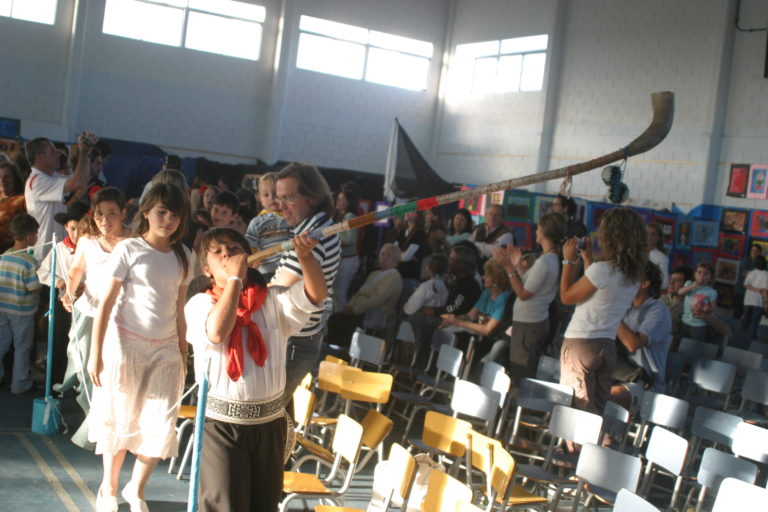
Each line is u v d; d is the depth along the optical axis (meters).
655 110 3.03
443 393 6.96
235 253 2.87
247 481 2.85
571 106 14.98
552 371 5.56
